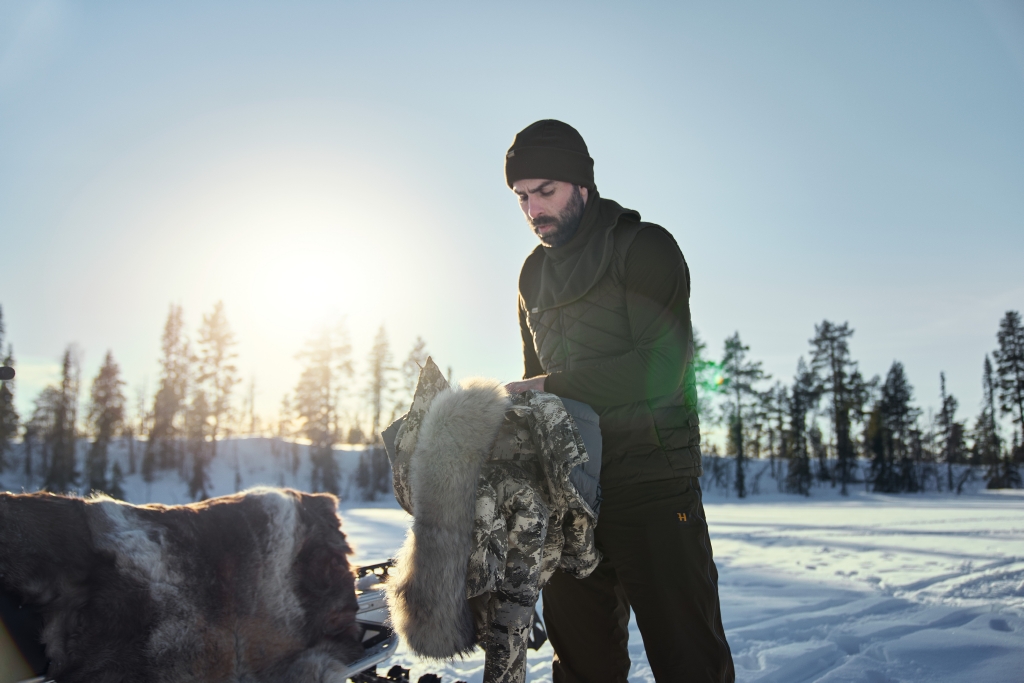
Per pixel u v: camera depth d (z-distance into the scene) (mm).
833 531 13391
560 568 2107
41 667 1462
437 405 1737
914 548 9453
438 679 2514
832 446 73688
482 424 1705
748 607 5172
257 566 1842
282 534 1926
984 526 14219
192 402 66188
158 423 66062
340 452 72000
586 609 2291
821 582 6418
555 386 2029
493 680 1671
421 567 1620
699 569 2029
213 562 1759
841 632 4156
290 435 78500
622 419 2043
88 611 1540
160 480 63938
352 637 2039
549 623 2418
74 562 1536
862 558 8461
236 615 1765
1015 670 3271
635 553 2037
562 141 2139
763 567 7637
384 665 3354
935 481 72938
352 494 61656
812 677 3363
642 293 2061
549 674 3438
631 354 2016
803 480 64562
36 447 64938
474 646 1622
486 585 1630
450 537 1619
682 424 2086
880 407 73188
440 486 1643
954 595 5457
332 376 65250
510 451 1828
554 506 1857
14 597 1452
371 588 2414
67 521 1569
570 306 2246
